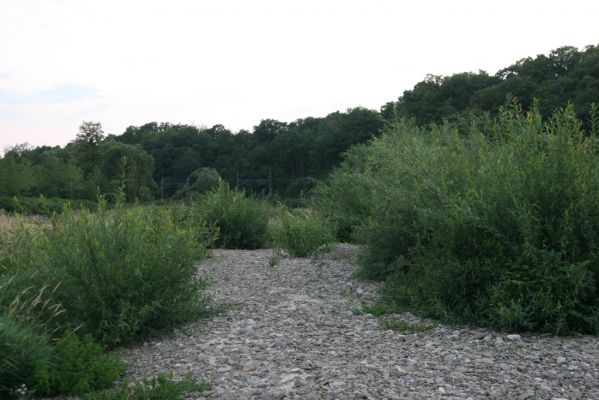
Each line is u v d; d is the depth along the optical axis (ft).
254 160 278.87
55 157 209.36
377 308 21.58
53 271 17.98
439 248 21.20
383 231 26.45
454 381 13.85
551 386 13.44
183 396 13.26
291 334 18.81
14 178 134.10
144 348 18.01
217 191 45.29
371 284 26.66
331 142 213.46
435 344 17.12
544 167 19.49
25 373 14.05
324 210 42.86
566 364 14.89
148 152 301.43
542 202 18.98
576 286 17.16
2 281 17.72
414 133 37.73
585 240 18.33
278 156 274.57
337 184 42.57
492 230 18.80
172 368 15.67
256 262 34.01
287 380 14.10
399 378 14.14
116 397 12.94
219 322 20.65
